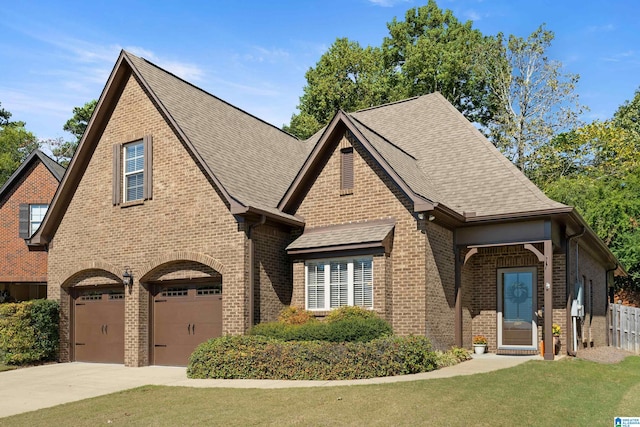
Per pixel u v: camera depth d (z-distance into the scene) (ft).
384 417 33.65
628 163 133.49
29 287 109.70
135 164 65.31
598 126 138.82
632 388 44.11
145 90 64.54
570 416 34.45
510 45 134.21
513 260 62.49
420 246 54.60
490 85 136.77
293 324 53.93
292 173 71.00
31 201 98.12
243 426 33.04
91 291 69.00
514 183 60.18
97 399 43.01
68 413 38.81
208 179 58.44
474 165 64.59
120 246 64.44
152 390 44.86
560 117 131.95
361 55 143.43
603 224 114.52
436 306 55.67
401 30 146.82
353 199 59.21
